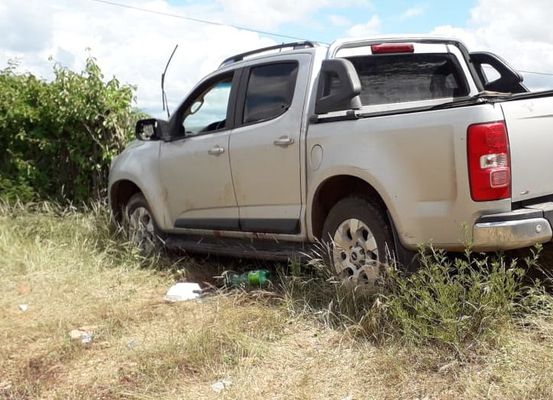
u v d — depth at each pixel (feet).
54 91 27.94
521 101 13.64
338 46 17.10
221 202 19.10
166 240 21.54
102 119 27.45
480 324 12.67
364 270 15.25
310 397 11.82
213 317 15.76
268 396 12.03
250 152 17.85
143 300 18.17
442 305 12.84
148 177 21.72
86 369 13.91
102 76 27.63
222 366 13.29
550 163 13.97
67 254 21.67
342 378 12.37
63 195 28.25
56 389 13.10
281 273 17.84
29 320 16.76
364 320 13.87
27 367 14.16
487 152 13.00
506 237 13.02
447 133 13.35
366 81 17.70
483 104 13.17
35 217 25.86
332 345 13.70
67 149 28.12
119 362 14.07
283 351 13.71
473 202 13.14
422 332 12.72
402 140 14.14
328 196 16.48
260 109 18.10
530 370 11.58
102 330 15.79
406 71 18.38
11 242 22.77
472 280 13.32
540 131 13.80
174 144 20.77
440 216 13.64
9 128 28.35
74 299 18.10
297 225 16.83
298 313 15.31
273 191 17.40
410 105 18.01
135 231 22.86
